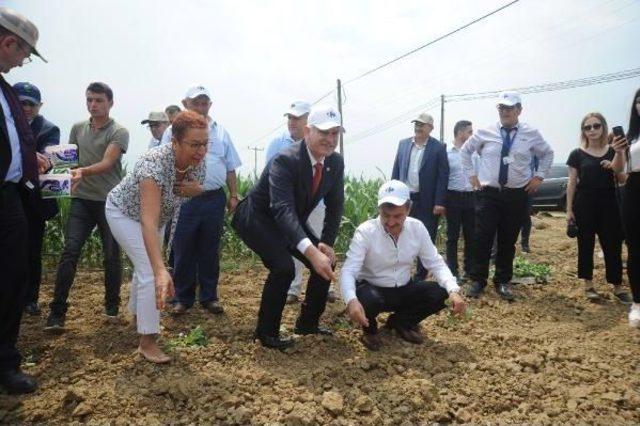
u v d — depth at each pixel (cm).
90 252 664
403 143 604
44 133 400
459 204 600
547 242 908
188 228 438
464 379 325
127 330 401
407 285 397
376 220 382
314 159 349
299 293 506
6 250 292
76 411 269
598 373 334
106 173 421
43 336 391
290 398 294
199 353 349
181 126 298
